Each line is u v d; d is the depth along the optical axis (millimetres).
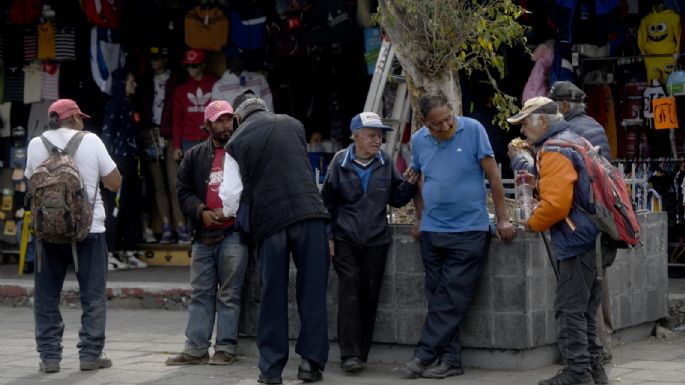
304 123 15914
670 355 9586
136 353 9953
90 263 9055
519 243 8594
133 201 15648
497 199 8508
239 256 9180
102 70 15070
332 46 15430
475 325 8750
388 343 9102
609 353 8844
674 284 12805
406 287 8977
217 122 9180
